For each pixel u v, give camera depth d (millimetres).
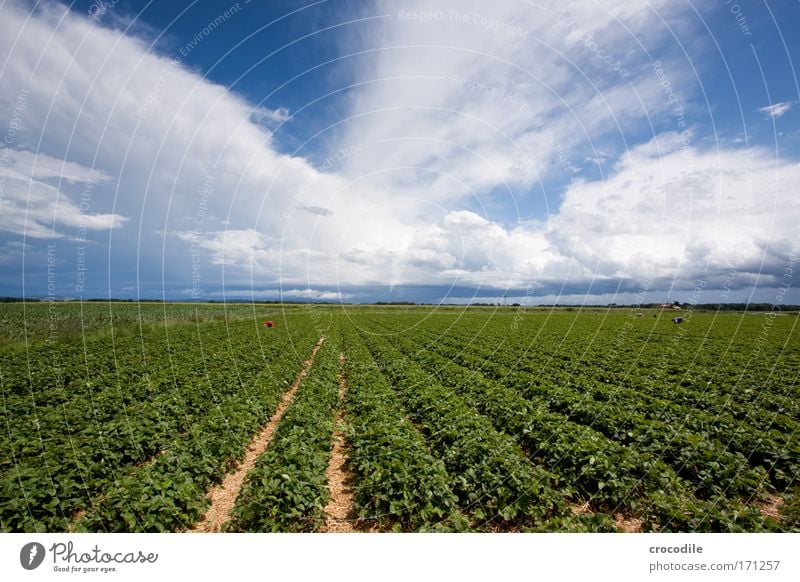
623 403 16859
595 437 12086
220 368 22328
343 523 9383
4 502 8047
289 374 23047
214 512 9555
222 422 13320
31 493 8203
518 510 9125
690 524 8453
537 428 13906
